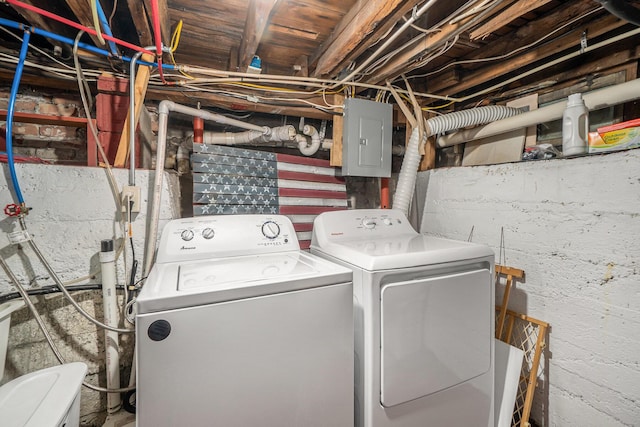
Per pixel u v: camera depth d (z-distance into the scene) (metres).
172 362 0.84
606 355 1.29
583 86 1.79
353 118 1.98
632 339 1.21
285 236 1.52
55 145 1.92
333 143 2.03
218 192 1.79
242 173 1.88
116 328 1.30
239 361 0.91
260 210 1.91
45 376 1.04
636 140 1.20
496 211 1.74
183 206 2.06
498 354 1.62
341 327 1.07
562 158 1.44
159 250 1.28
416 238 1.67
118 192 1.42
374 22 1.27
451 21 1.31
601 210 1.30
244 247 1.41
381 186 2.27
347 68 1.82
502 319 1.66
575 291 1.40
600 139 1.31
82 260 1.37
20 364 1.28
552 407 1.51
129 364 1.46
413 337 1.19
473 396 1.34
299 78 1.77
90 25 1.31
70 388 0.99
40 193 1.30
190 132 2.19
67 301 1.37
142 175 1.47
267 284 0.96
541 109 1.69
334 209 2.20
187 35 1.60
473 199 1.88
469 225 1.91
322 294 1.04
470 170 1.90
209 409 0.88
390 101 2.26
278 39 1.67
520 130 1.98
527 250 1.59
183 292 0.87
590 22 1.42
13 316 1.26
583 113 1.42
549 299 1.51
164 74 1.63
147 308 0.82
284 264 1.24
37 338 1.32
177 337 0.85
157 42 1.25
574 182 1.39
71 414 0.97
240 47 1.68
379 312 1.13
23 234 1.17
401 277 1.21
